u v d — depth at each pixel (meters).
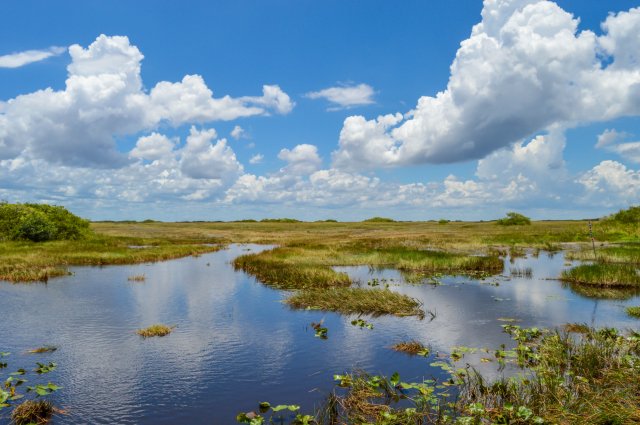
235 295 19.53
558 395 8.10
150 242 50.50
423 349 11.55
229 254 40.88
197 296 19.25
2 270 24.95
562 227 71.12
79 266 29.50
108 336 13.05
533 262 31.44
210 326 14.22
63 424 7.66
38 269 25.53
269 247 49.44
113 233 68.12
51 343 12.35
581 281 21.98
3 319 14.95
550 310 16.19
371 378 9.30
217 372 10.16
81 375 9.97
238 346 12.09
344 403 8.32
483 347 11.89
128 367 10.46
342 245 43.28
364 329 13.75
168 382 9.55
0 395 8.27
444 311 16.11
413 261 28.88
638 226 47.38
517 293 19.52
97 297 18.84
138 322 14.69
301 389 9.14
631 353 10.77
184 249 41.12
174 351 11.66
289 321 14.86
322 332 13.27
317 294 17.92
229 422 7.75
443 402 8.23
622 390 8.18
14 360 10.94
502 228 75.75
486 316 15.33
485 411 7.66
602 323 14.23
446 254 32.72
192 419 7.87
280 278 23.11
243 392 9.02
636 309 15.66
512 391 8.41
